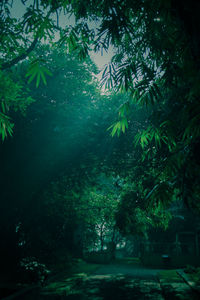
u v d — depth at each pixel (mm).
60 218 17375
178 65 4535
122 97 12539
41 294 9211
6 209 12461
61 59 12922
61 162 13156
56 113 12492
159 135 5027
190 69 3387
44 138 12672
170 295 9312
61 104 13578
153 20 4371
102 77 4879
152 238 26062
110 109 12898
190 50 3436
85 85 13953
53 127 12688
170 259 23016
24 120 11930
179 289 10578
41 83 12398
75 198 15961
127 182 14008
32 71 3139
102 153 13094
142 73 4645
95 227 27781
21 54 7805
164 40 4352
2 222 12445
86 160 13422
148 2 4039
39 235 16281
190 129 3881
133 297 9312
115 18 4402
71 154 13133
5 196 12156
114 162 13477
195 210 5508
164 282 12664
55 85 12727
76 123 12891
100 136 12656
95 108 13758
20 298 8305
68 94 13398
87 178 14625
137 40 5156
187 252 25828
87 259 26141
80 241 26656
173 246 25828
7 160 12109
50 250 17734
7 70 8562
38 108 12039
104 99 13367
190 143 4312
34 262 12914
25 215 13500
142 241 26438
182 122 4160
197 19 2803
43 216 15836
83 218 17734
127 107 4715
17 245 13570
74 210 16234
